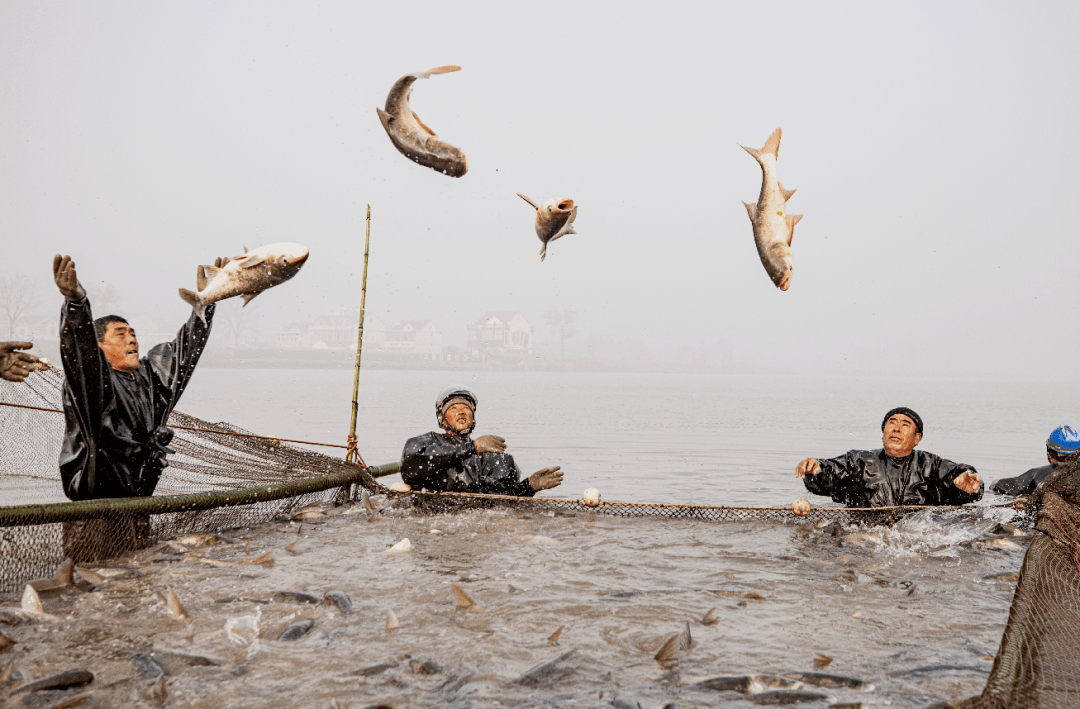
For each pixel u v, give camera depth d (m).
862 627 4.03
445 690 3.18
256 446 7.25
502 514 6.95
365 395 43.41
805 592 4.69
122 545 5.54
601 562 5.38
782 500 9.51
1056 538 4.74
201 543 5.89
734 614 4.22
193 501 5.93
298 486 6.97
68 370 5.18
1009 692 2.95
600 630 3.93
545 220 4.23
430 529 6.39
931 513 6.45
